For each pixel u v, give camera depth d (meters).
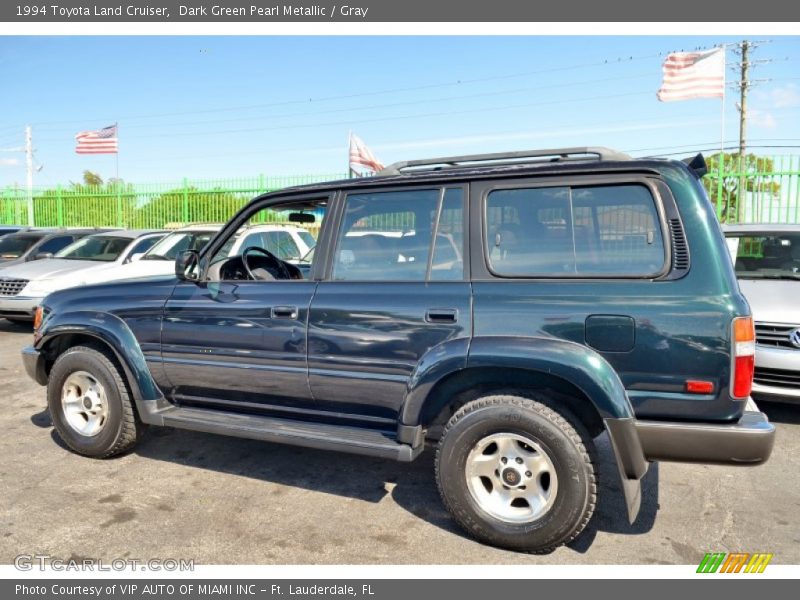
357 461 4.27
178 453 4.41
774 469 4.10
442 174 3.32
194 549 3.07
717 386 2.68
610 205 2.95
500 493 3.05
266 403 3.75
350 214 3.56
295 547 3.10
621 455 2.77
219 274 3.92
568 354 2.80
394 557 3.00
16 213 20.44
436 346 3.09
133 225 17.95
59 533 3.22
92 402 4.22
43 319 4.37
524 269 3.07
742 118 31.97
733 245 6.34
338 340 3.37
